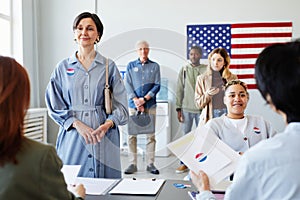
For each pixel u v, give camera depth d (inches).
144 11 172.9
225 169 54.8
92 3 175.6
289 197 34.5
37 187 35.5
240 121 76.9
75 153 73.9
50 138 177.9
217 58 76.0
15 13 161.5
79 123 72.9
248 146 75.5
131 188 61.8
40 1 178.2
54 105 74.6
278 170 35.0
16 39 161.9
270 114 165.9
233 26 167.2
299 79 34.0
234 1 166.7
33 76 172.6
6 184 34.5
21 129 37.0
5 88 35.4
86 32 72.6
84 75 73.9
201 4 168.7
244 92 76.9
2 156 35.1
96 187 62.7
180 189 62.1
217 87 73.5
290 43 36.1
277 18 164.6
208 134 61.2
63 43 177.9
